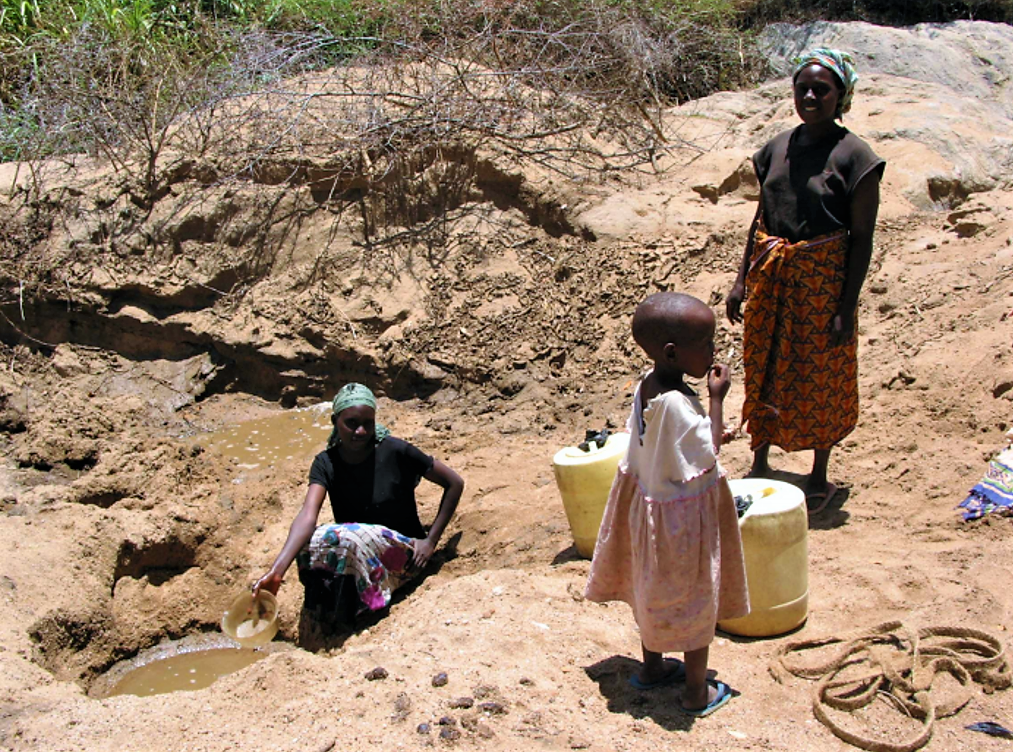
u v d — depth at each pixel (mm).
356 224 8188
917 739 3260
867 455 5520
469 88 8875
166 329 7801
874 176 4590
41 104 8930
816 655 3854
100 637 5082
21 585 4945
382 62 9086
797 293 4777
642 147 8891
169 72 9062
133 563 5500
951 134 8883
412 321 7680
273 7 10148
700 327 3283
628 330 7418
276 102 8766
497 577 4695
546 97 9094
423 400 7391
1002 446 5234
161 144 8234
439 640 4066
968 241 7305
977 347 5969
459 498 5539
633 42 9531
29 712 3840
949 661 3635
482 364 7371
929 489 5078
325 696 3670
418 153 8398
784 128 8961
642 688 3664
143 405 7426
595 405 6926
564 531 5430
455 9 9250
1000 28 11570
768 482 4195
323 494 5242
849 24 11320
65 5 10117
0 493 6227
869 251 4680
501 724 3459
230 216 8125
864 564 4484
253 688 3801
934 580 4273
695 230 7969
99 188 8297
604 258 7840
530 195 8250
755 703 3586
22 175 8562
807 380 4875
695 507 3312
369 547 5164
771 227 4855
